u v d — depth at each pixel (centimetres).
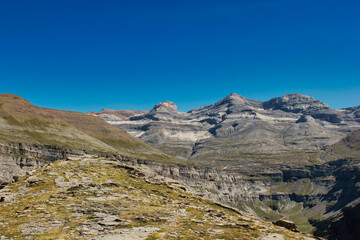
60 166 8312
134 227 4269
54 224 4350
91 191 6456
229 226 4597
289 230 4841
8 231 4006
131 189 7050
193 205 6228
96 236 3819
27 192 6269
